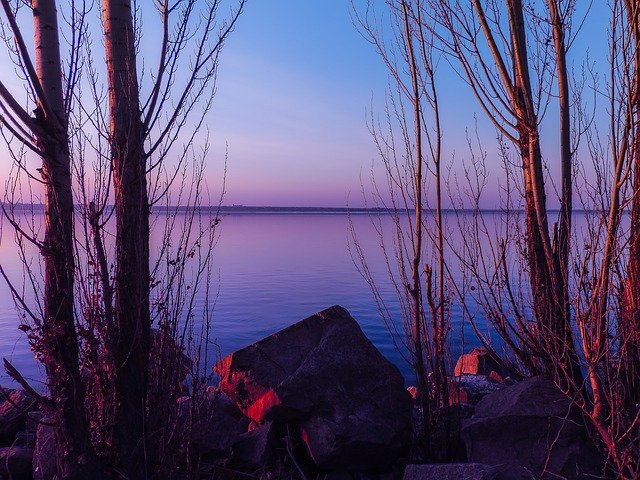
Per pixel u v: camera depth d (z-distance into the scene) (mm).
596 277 4484
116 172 4227
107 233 4301
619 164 4324
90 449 4078
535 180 5066
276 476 4957
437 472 4301
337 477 5164
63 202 3971
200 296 33156
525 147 5188
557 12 5152
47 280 3967
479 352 10031
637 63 4355
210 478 4984
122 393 4219
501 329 5395
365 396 5414
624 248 4379
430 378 5645
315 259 60125
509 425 4914
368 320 25594
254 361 5754
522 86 5098
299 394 5348
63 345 3977
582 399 4578
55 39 4051
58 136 3953
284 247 79000
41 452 4758
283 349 5820
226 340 21406
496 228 5324
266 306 29984
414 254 5426
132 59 4293
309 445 5230
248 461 5164
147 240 4312
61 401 3998
